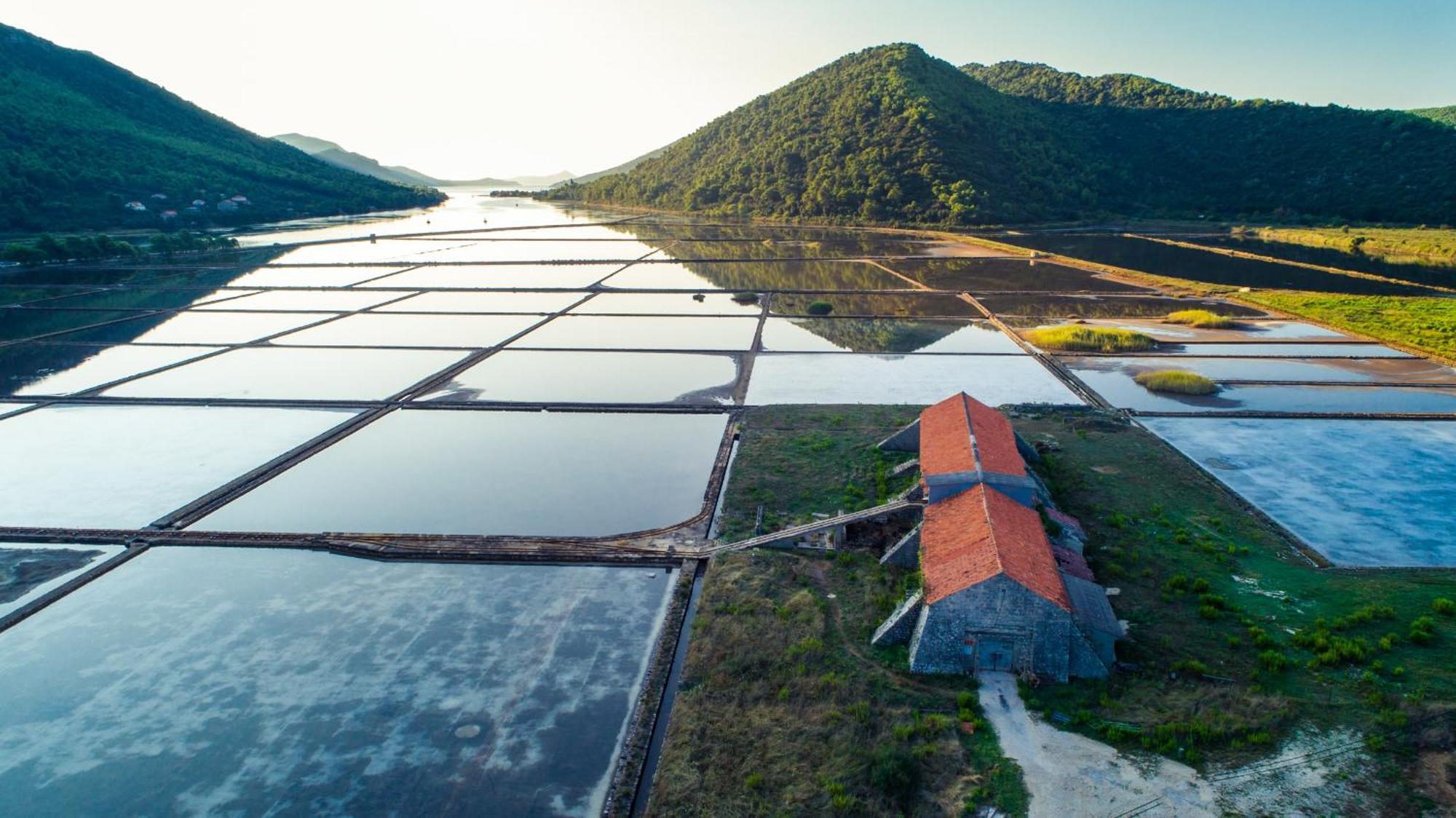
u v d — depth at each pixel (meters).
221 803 19.48
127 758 20.98
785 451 40.50
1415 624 24.03
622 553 30.81
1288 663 22.75
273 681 23.97
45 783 20.14
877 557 29.75
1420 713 20.14
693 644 24.80
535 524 33.88
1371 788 18.19
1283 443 41.47
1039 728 20.69
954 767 19.45
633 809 19.12
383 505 35.84
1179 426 44.16
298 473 39.34
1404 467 38.19
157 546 32.09
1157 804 18.06
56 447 42.72
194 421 46.69
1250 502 34.56
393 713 22.56
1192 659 23.20
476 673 24.27
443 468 39.91
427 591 28.91
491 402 49.44
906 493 32.09
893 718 21.23
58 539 32.47
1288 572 28.34
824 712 21.62
